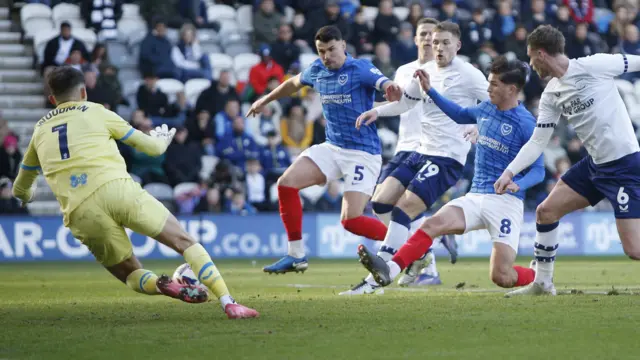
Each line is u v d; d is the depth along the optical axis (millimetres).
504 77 25359
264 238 55719
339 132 28562
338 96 28125
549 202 25125
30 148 20562
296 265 29109
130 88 62062
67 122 19828
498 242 26141
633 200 23734
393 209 28500
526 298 24000
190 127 56656
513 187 24031
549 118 23969
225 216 54875
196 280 20609
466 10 68000
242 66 63656
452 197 57219
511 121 25625
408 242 24891
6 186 53281
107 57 62406
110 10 63281
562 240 58625
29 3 65500
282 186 28734
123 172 19703
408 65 31703
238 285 32938
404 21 64375
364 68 27859
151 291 20172
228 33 65938
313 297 25703
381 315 19828
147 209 19375
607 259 54250
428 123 29750
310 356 14539
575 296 24641
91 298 26891
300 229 29078
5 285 33594
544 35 23266
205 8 65500
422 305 22062
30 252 52594
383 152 60031
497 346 15367
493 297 24672
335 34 27594
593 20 69812
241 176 57000
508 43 64875
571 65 23328
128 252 20172
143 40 60188
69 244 53438
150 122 56094
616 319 18734
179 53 60750
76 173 19484
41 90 63281
